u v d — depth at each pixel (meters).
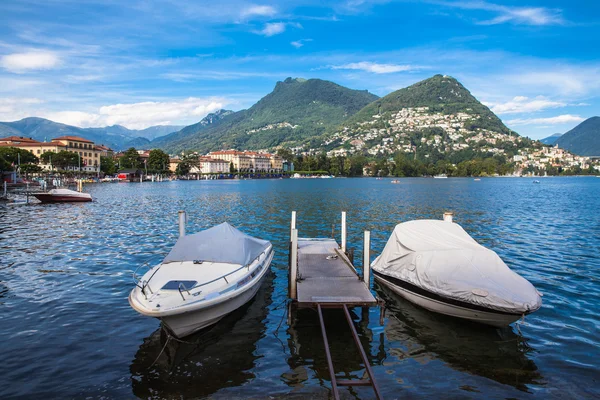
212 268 16.11
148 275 15.38
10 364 11.61
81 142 199.88
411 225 18.83
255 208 55.25
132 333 13.80
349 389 10.62
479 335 13.89
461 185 144.12
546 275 20.77
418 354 12.56
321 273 18.56
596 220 42.56
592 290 18.27
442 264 15.87
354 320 15.29
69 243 29.22
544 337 13.58
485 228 36.91
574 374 11.26
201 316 13.53
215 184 153.88
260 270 17.86
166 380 10.95
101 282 19.41
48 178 131.62
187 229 36.19
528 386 10.73
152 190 105.62
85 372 11.26
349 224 39.31
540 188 121.31
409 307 16.58
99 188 116.38
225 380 10.99
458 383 10.88
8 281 19.48
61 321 14.70
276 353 12.62
